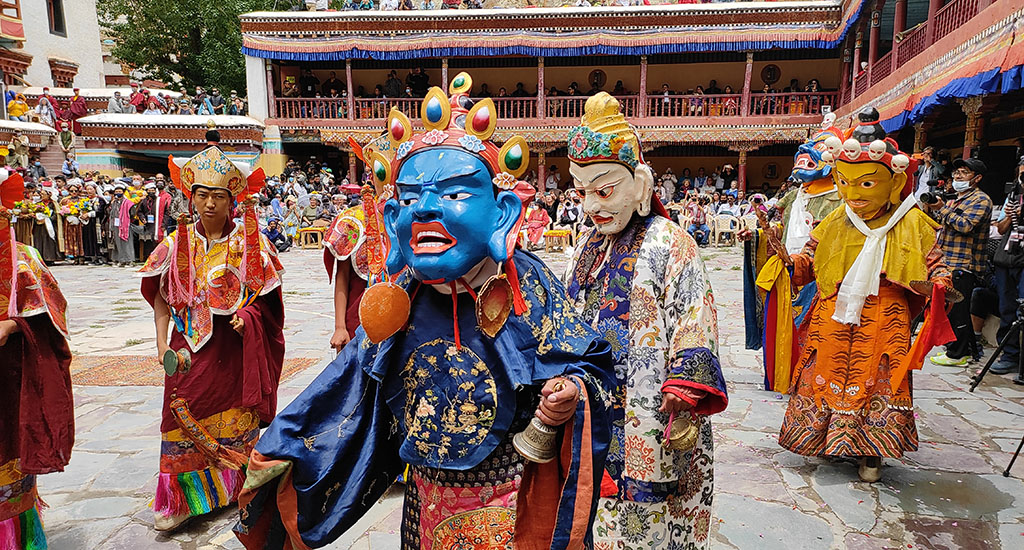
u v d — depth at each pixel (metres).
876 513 3.55
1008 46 7.92
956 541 3.27
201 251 3.33
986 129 14.49
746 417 5.11
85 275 14.45
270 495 1.80
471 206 1.56
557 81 27.66
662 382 2.37
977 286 6.55
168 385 3.32
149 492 3.88
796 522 3.46
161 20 33.09
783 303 4.30
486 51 24.14
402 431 1.75
